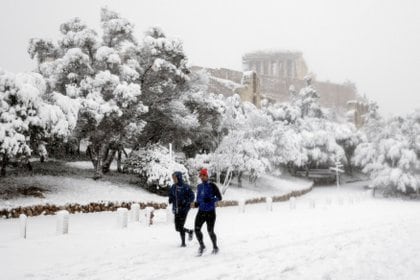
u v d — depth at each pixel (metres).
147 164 22.69
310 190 47.19
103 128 22.52
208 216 7.77
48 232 12.17
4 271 6.58
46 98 18.75
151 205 20.89
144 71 25.58
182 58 25.67
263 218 16.39
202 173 7.91
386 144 46.44
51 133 17.50
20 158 16.77
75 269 6.68
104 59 23.14
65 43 23.84
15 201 16.47
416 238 9.76
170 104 26.66
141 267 6.75
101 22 25.59
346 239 9.66
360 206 25.64
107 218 16.75
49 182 20.77
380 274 6.07
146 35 25.94
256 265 6.79
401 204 32.66
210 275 6.11
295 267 6.64
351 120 91.75
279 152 41.34
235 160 29.14
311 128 57.62
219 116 30.38
